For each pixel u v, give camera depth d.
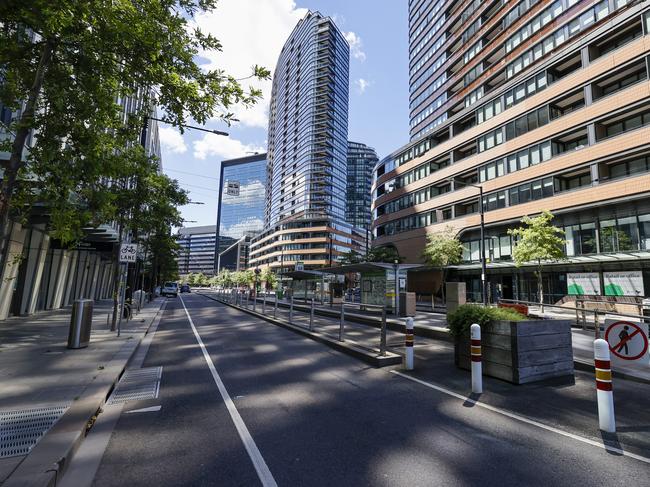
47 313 17.86
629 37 26.55
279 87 157.50
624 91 24.91
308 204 120.25
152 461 3.53
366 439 4.05
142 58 5.97
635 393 5.73
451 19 51.47
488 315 6.80
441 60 53.94
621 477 3.25
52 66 6.13
